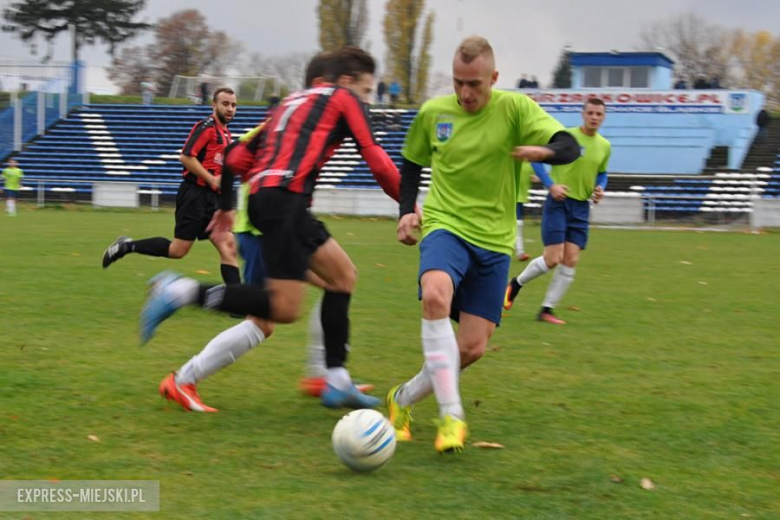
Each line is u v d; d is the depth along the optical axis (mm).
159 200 29422
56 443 4137
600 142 8141
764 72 59812
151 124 34125
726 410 4973
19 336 6656
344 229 21281
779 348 6848
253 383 5453
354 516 3338
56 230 18172
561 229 7969
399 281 10812
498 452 4180
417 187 4605
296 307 4512
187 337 6824
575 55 35719
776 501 3604
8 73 33969
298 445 4227
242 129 34438
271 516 3318
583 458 4094
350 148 31047
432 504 3480
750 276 12016
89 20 51125
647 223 25312
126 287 9562
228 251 7941
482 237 4367
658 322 8070
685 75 60500
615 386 5523
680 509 3490
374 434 3777
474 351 4473
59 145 33000
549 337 7246
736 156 29453
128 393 5082
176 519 3277
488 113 4379
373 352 6504
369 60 4750
